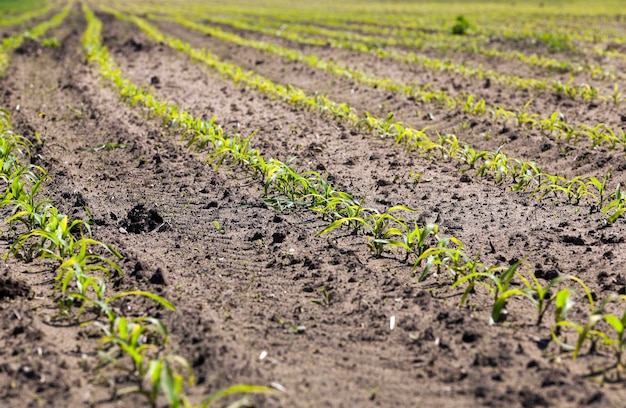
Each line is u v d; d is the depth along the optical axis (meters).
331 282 5.29
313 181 7.91
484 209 6.97
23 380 3.99
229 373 4.04
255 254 5.88
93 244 6.04
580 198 7.26
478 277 5.32
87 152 9.35
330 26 31.09
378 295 5.07
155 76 15.26
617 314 4.77
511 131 10.02
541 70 15.81
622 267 5.44
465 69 15.20
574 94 12.32
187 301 4.99
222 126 10.81
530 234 6.23
